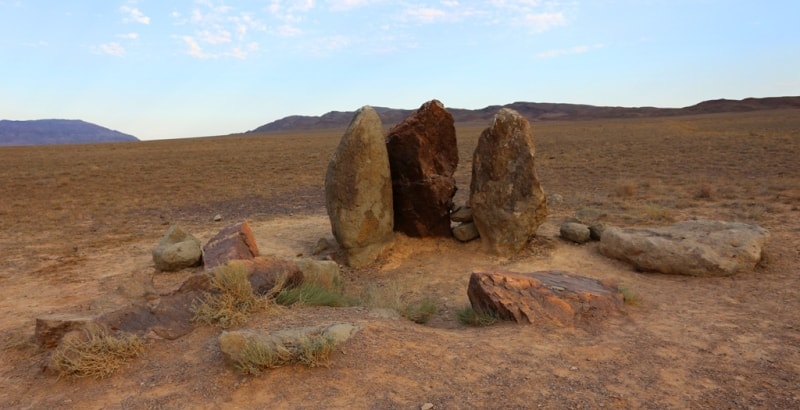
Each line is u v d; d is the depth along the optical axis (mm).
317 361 5109
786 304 7359
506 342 5961
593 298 7152
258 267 7387
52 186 27344
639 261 9664
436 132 12070
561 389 4793
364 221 11016
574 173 27328
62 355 5297
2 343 6559
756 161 27234
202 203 21781
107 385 5008
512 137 11227
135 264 11461
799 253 9828
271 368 5059
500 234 11188
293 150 54562
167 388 4867
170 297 6410
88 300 8750
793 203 14828
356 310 6984
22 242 14227
